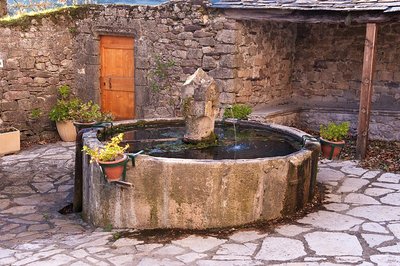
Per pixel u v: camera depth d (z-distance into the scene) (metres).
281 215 5.06
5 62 8.96
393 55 9.27
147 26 9.19
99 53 9.87
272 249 4.32
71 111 9.25
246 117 7.55
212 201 4.73
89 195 5.24
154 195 4.78
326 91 10.05
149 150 5.62
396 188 6.16
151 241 4.54
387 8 7.11
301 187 5.23
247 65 8.83
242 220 4.84
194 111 5.75
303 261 4.08
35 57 9.40
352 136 9.37
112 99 9.98
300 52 10.20
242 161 4.78
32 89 9.43
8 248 4.54
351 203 5.57
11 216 5.61
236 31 8.41
